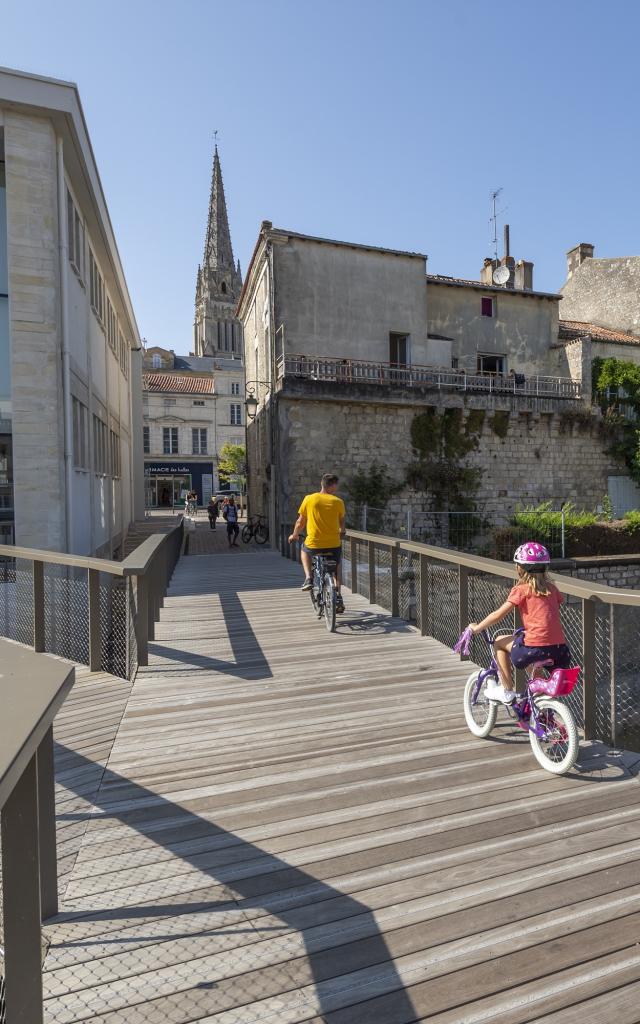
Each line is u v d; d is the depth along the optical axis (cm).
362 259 2159
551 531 1847
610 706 408
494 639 414
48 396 1071
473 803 325
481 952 219
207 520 3512
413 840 291
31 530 1059
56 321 1084
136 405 2989
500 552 1842
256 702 478
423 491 2134
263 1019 192
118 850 283
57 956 217
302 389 1927
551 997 200
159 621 757
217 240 8219
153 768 368
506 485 2288
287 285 2066
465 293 2481
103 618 606
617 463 2475
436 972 210
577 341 2527
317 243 2100
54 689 176
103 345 1686
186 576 1181
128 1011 195
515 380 2402
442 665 572
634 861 275
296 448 1956
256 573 1225
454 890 254
